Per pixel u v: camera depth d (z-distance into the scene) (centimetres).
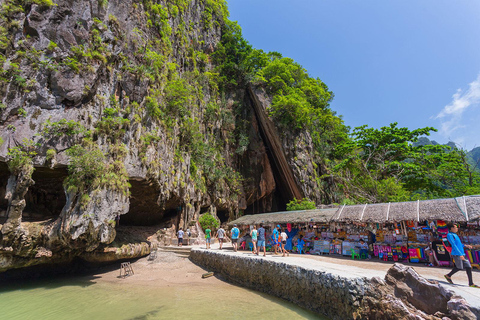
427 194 3198
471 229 1102
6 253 1308
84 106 1608
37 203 1666
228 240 2909
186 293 1200
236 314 909
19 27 1503
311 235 1598
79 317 903
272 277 1155
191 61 3303
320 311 896
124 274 1606
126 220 2386
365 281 792
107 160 1616
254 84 3875
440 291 665
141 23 2145
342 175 3609
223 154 3647
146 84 1981
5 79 1405
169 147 2239
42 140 1431
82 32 1669
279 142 3656
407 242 1247
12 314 945
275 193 4372
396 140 3347
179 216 2611
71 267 1722
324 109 4569
